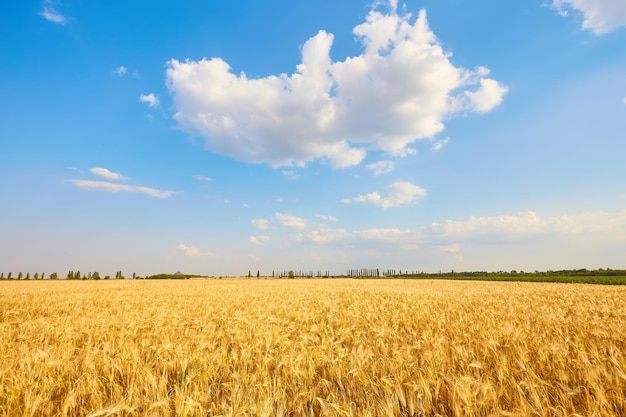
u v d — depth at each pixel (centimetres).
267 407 342
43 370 489
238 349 659
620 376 393
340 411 322
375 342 699
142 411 378
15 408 378
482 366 478
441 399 389
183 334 815
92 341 770
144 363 538
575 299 1842
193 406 357
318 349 620
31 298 2033
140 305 1614
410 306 1405
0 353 635
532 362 537
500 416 309
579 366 462
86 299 1938
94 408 387
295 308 1419
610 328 810
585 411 345
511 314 1132
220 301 1767
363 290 2669
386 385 396
